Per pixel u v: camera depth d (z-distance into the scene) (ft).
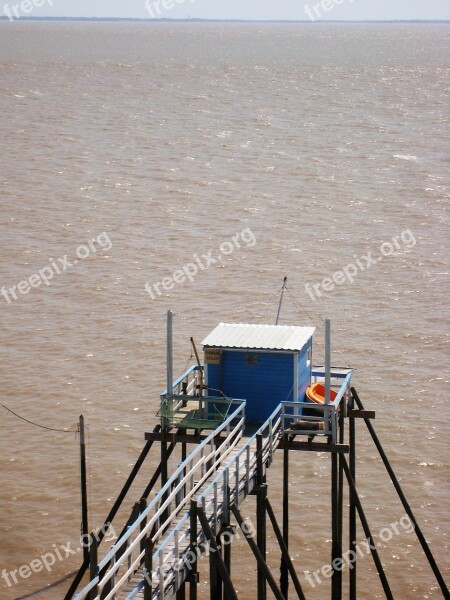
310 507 148.25
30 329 213.46
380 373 193.36
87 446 164.04
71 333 211.41
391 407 179.01
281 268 256.52
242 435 112.06
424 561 137.18
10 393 182.91
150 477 155.12
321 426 111.34
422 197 338.75
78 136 466.29
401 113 559.38
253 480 104.53
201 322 219.20
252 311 226.58
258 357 115.03
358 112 563.07
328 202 330.75
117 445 164.76
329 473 156.97
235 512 98.02
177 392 118.73
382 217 311.88
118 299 232.12
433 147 442.91
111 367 194.80
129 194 340.80
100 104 595.88
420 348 205.16
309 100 624.59
